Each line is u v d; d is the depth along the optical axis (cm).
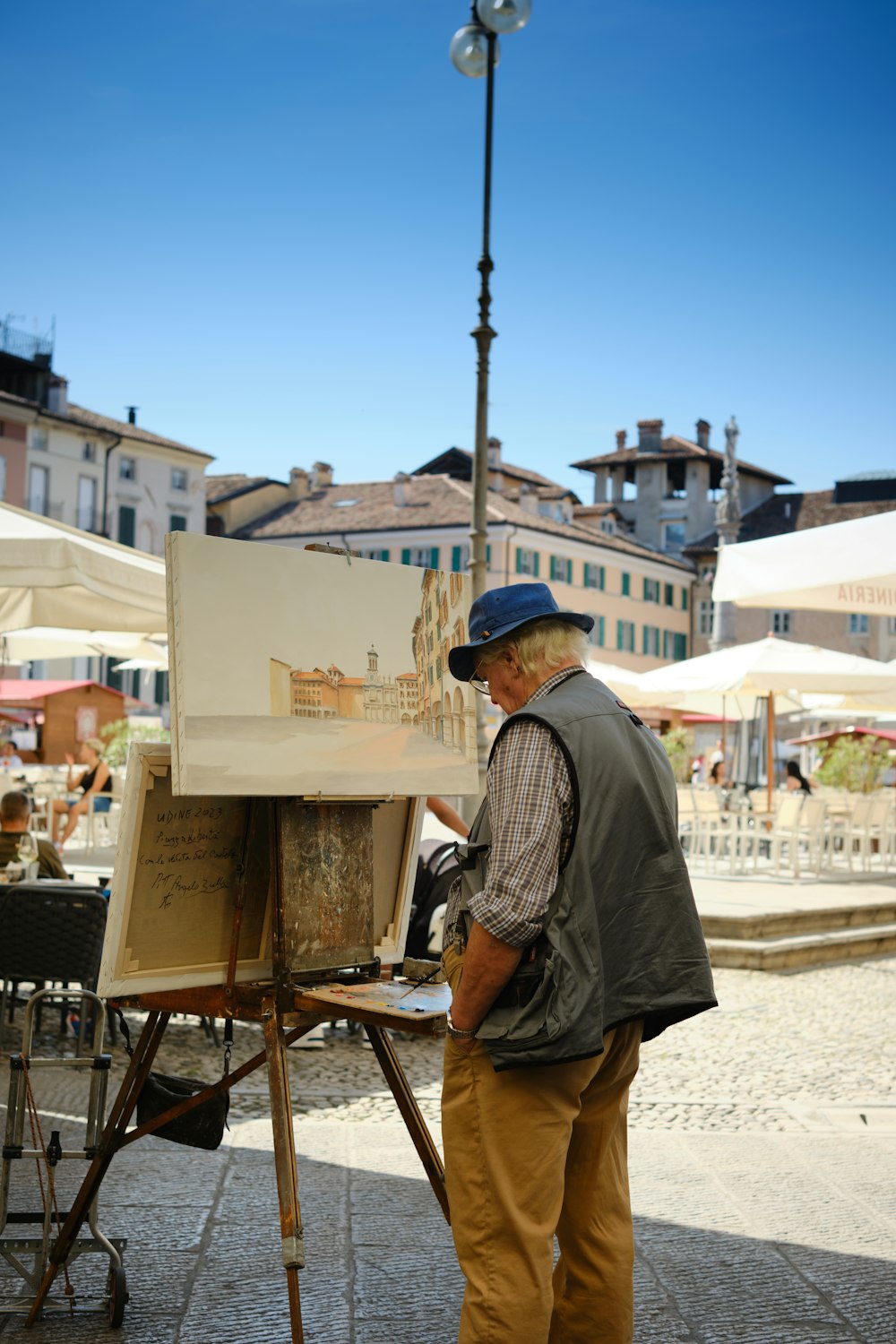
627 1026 302
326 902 339
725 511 3947
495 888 272
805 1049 806
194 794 300
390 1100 654
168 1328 370
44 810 1800
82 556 657
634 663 6838
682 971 289
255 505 6938
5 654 1474
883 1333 383
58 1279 402
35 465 5403
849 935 1164
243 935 340
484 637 308
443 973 338
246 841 339
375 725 348
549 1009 271
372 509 6594
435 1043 807
